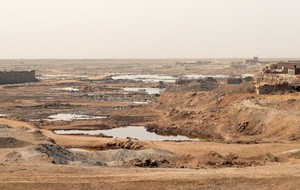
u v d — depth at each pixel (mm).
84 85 164500
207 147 55031
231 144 57500
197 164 47812
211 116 80875
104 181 32500
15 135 56625
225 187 30984
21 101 114688
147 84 168875
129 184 31766
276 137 63281
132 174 35094
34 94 133375
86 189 30719
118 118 89062
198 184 31688
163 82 176625
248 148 53469
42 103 111250
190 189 30797
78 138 64312
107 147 60875
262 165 43562
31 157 43625
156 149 53125
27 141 53031
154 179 32875
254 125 69938
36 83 173500
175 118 86062
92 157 50250
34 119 88500
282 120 66250
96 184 31734
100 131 77188
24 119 87125
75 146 60844
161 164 46469
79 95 132000
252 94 90625
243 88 96500
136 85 166000
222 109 82625
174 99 103500
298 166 38188
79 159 47344
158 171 37281
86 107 105375
